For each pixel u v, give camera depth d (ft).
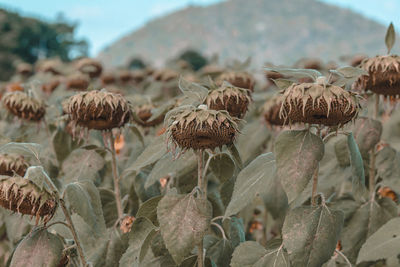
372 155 9.48
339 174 9.35
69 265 8.03
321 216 6.63
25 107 11.08
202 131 6.37
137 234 6.95
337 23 514.27
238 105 7.59
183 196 6.63
